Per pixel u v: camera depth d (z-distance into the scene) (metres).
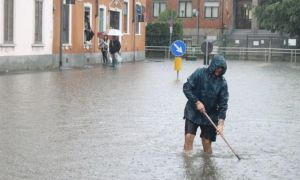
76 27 38.09
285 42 66.62
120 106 16.92
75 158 9.95
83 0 39.19
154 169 9.32
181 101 18.64
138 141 11.64
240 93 21.97
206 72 10.53
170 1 74.50
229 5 73.06
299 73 35.75
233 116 15.65
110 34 40.06
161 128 13.28
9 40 29.81
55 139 11.59
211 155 10.49
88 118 14.43
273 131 13.34
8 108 15.70
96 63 41.91
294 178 8.98
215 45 68.00
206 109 10.62
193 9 73.06
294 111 16.91
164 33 61.81
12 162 9.52
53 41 34.84
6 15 29.38
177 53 28.92
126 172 9.09
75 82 24.58
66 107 16.33
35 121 13.70
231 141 11.95
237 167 9.60
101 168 9.30
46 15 33.78
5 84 22.36
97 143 11.31
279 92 22.72
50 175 8.77
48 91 20.33
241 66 44.94
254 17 66.88
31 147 10.75
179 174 9.04
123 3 48.59
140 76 29.73
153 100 18.69
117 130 12.84
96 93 20.31
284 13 59.78
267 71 37.66
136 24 52.34
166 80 27.44
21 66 31.05
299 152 10.98
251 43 68.06
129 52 50.50
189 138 10.69
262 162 10.04
